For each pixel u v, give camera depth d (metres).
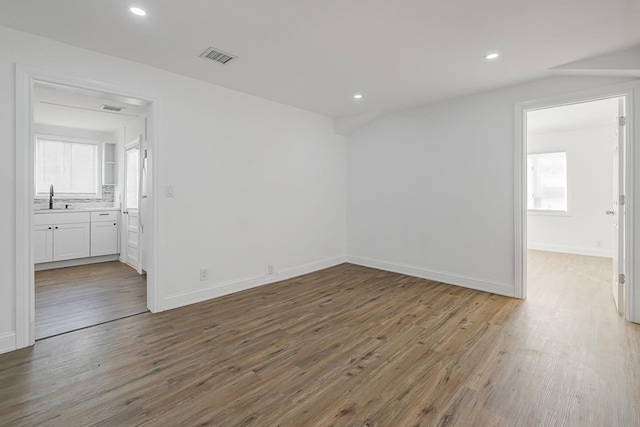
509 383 1.87
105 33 2.31
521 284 3.39
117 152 5.60
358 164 4.97
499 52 2.62
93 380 1.91
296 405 1.69
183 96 3.15
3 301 2.24
